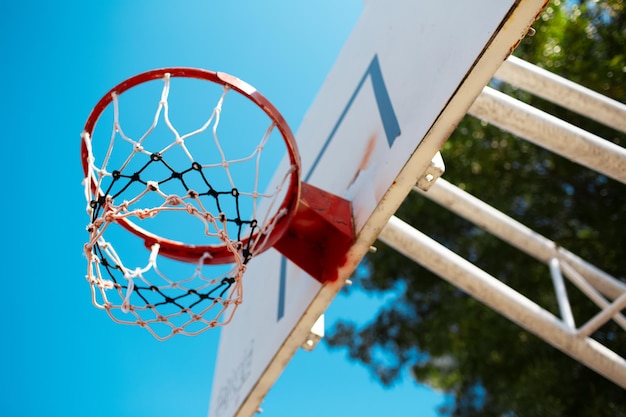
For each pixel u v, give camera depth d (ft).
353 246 12.41
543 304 26.16
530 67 16.19
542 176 26.18
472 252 27.94
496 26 9.77
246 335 16.26
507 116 15.20
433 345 27.61
